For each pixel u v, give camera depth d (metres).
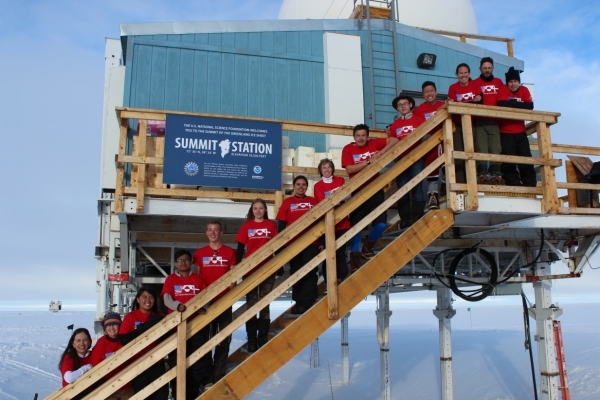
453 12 15.81
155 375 4.65
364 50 10.95
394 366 16.33
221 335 4.52
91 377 4.26
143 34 9.38
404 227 5.78
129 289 11.05
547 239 8.35
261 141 6.91
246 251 5.39
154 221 7.59
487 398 11.47
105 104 9.11
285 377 16.27
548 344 8.84
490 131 5.97
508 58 12.22
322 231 4.99
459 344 19.06
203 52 9.66
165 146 6.52
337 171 7.87
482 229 7.03
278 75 10.06
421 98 11.24
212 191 6.73
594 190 6.90
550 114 5.93
